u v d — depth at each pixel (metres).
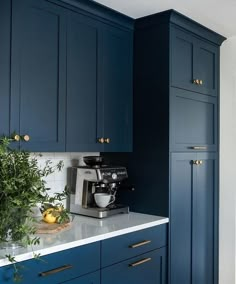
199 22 2.64
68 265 1.77
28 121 1.94
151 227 2.31
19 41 1.90
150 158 2.54
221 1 2.26
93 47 2.36
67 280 1.77
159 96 2.52
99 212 2.37
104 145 2.43
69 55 2.19
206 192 2.86
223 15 2.50
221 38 2.96
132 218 2.40
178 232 2.54
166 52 2.49
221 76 3.07
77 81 2.24
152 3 2.30
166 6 2.35
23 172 1.60
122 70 2.58
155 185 2.51
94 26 2.37
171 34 2.49
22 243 1.65
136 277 2.18
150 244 2.30
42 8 2.03
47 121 2.05
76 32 2.24
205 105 2.87
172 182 2.48
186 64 2.64
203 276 2.81
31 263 1.61
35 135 1.98
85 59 2.30
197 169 2.75
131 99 2.65
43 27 2.03
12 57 1.87
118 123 2.54
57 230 1.97
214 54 2.98
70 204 2.54
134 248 2.17
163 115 2.49
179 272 2.54
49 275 1.68
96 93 2.38
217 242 3.00
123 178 2.54
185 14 2.48
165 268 2.43
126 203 2.67
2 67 1.82
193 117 2.72
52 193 2.49
